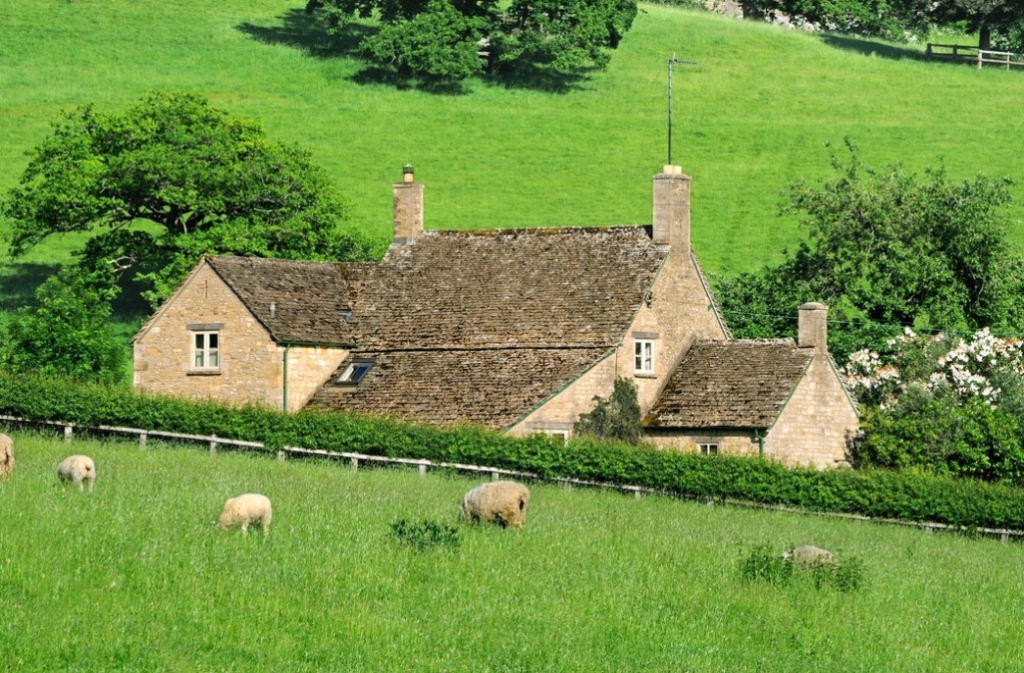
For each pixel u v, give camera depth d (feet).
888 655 104.01
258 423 191.31
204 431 193.06
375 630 97.60
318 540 118.52
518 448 184.96
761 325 269.23
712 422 207.62
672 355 221.05
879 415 211.41
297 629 96.63
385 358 219.82
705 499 180.45
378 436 187.62
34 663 85.20
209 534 116.57
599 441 187.21
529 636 99.71
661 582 117.19
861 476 180.04
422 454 186.70
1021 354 231.50
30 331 228.43
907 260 267.18
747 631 106.22
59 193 274.98
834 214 277.23
